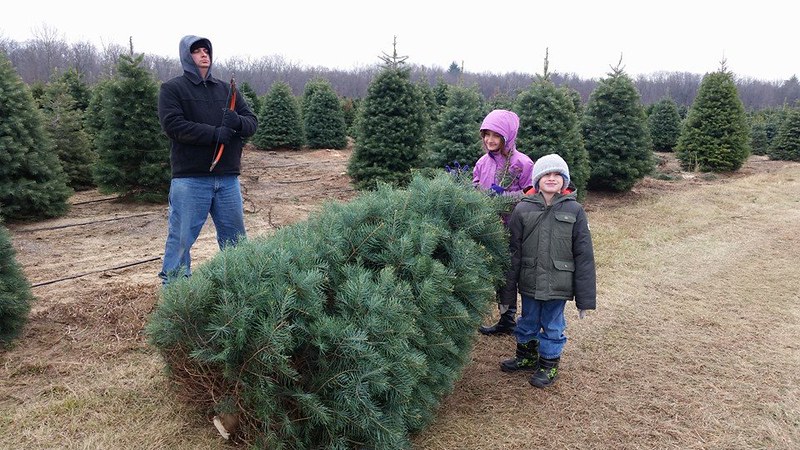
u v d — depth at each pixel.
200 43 4.08
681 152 14.45
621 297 5.02
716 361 3.80
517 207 3.39
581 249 3.27
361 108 9.88
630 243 6.83
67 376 3.38
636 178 10.32
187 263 4.34
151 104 8.50
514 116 3.84
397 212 2.81
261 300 2.28
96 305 4.44
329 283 2.52
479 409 3.18
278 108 16.72
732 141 13.57
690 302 4.94
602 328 4.34
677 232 7.43
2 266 3.69
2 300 3.56
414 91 9.73
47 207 7.63
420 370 2.48
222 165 4.27
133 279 5.20
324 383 2.36
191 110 4.08
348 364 2.34
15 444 2.73
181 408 3.02
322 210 2.98
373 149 9.50
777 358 3.85
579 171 8.70
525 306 3.49
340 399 2.33
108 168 8.43
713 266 6.02
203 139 3.99
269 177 11.65
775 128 20.00
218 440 2.75
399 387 2.40
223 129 4.04
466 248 2.90
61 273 5.34
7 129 7.18
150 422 2.91
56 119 9.60
